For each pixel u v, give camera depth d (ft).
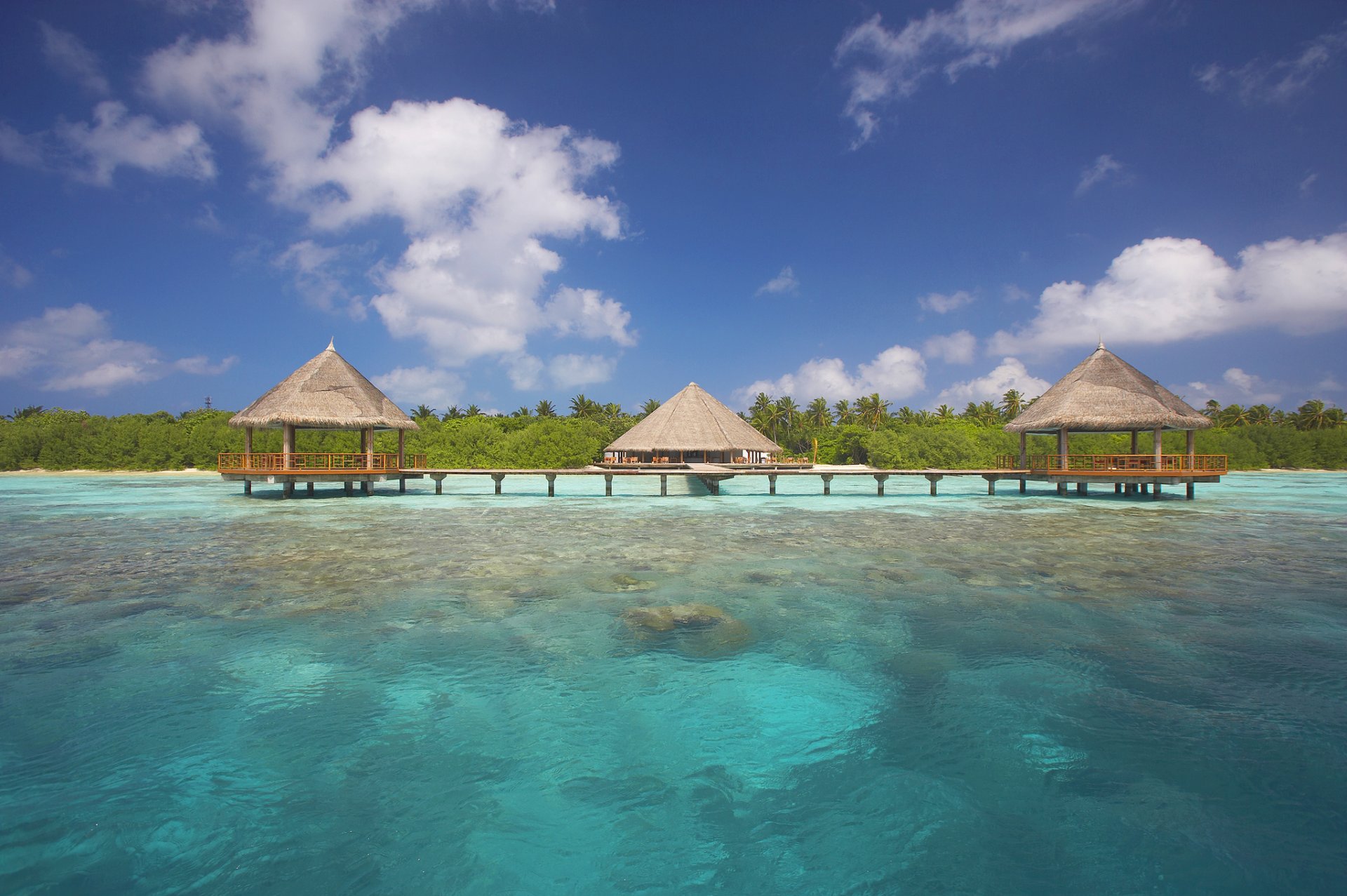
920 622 28.02
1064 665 22.90
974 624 27.61
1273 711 19.26
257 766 16.39
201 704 19.86
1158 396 83.61
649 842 13.67
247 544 48.19
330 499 85.92
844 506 77.71
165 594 32.65
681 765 16.62
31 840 13.50
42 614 28.99
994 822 14.23
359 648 24.61
